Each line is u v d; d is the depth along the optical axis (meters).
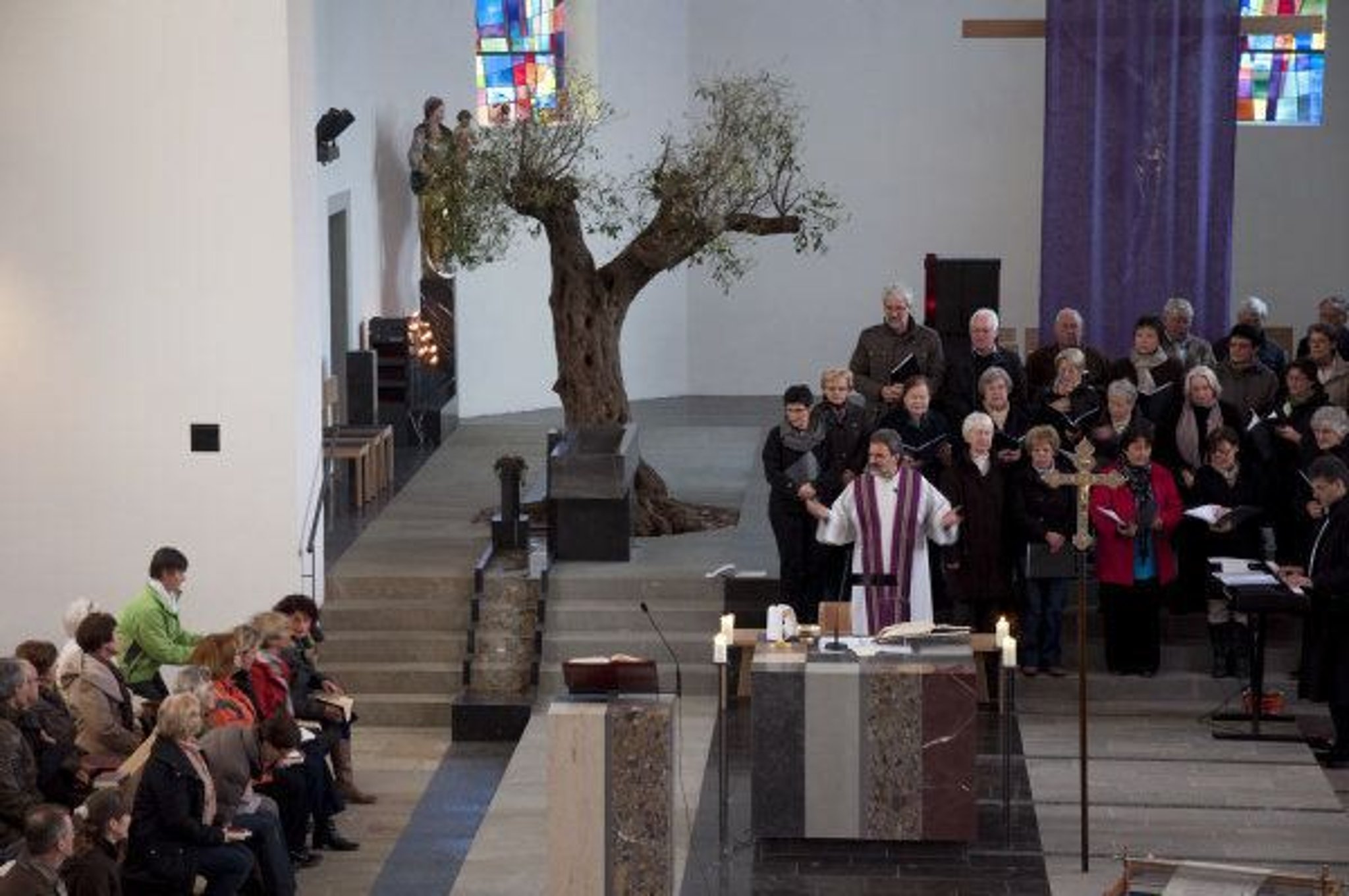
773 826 16.34
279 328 21.31
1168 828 16.88
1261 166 30.77
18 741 15.09
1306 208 30.78
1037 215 31.30
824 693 16.22
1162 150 23.62
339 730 18.05
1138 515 19.50
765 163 26.89
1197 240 23.77
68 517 21.58
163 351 21.39
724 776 16.33
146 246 21.30
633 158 30.84
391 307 29.23
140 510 21.56
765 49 31.27
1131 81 23.56
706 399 31.86
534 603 21.47
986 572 19.44
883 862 16.16
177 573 18.62
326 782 17.34
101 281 21.33
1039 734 19.03
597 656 20.86
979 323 20.77
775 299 31.88
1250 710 19.42
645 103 30.91
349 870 16.97
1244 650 19.94
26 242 21.33
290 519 21.45
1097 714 19.56
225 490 21.47
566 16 30.11
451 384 28.94
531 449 27.86
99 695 16.78
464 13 29.56
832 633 17.33
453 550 22.73
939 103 31.25
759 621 21.20
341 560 22.39
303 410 21.72
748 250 31.77
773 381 32.03
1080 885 15.76
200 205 21.20
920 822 16.25
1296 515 19.64
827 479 20.00
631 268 23.72
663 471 26.55
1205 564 20.19
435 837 17.72
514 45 30.31
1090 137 23.62
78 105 21.16
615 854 14.53
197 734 15.24
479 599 21.41
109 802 13.91
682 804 17.50
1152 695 19.95
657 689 14.74
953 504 19.41
